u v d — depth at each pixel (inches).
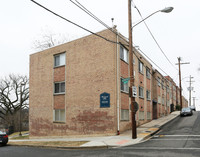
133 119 551.5
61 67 808.9
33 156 401.1
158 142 495.8
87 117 698.2
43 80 876.0
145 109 959.0
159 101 1283.2
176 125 855.1
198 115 1262.3
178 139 526.3
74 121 732.7
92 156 368.8
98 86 686.5
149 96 1063.0
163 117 1263.5
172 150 393.1
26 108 1871.3
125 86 732.7
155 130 698.8
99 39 705.0
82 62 739.4
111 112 644.7
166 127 818.8
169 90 1724.9
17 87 1819.6
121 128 667.4
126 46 762.2
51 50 856.9
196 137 543.8
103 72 681.0
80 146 476.7
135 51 869.2
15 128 1800.0
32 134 892.0
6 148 580.4
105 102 660.1
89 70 716.7
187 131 668.1
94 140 555.8
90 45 725.9
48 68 861.8
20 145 625.9
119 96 666.8
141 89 936.3
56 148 505.4
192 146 427.2
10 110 1822.1
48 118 832.9
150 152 380.2
